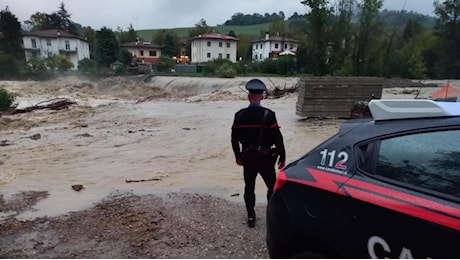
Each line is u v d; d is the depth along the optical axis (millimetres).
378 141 1982
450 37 42438
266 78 38719
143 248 3318
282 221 2172
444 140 1784
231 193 4980
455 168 1700
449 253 1547
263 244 3373
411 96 20438
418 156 1821
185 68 54781
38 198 4844
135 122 12758
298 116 12391
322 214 1980
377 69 29969
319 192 2025
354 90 11438
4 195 4984
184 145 8711
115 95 31797
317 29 26016
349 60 28641
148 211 4234
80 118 14031
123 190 5191
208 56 78312
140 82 43406
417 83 30078
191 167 6645
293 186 2164
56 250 3293
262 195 4836
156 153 7902
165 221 3926
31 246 3371
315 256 2045
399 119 1997
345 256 1891
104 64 65438
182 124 12086
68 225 3859
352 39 28781
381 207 1759
